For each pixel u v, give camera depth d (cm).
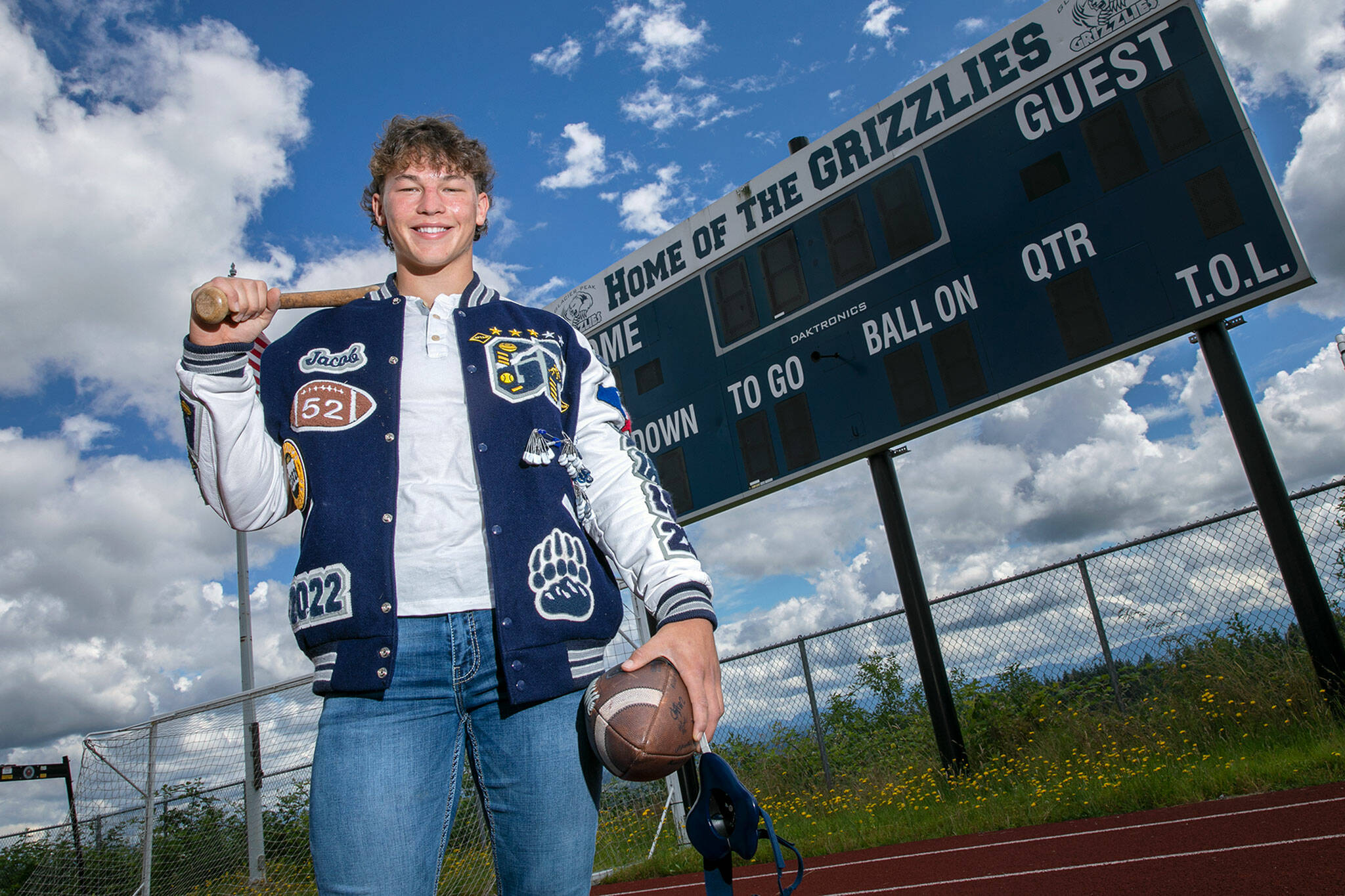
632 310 1058
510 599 111
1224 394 688
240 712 832
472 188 142
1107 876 447
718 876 96
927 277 835
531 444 120
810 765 917
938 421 806
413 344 126
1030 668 822
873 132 899
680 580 111
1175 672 722
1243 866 413
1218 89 716
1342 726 608
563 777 111
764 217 966
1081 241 757
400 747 108
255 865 775
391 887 103
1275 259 668
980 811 685
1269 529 658
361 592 109
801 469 885
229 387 113
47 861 843
